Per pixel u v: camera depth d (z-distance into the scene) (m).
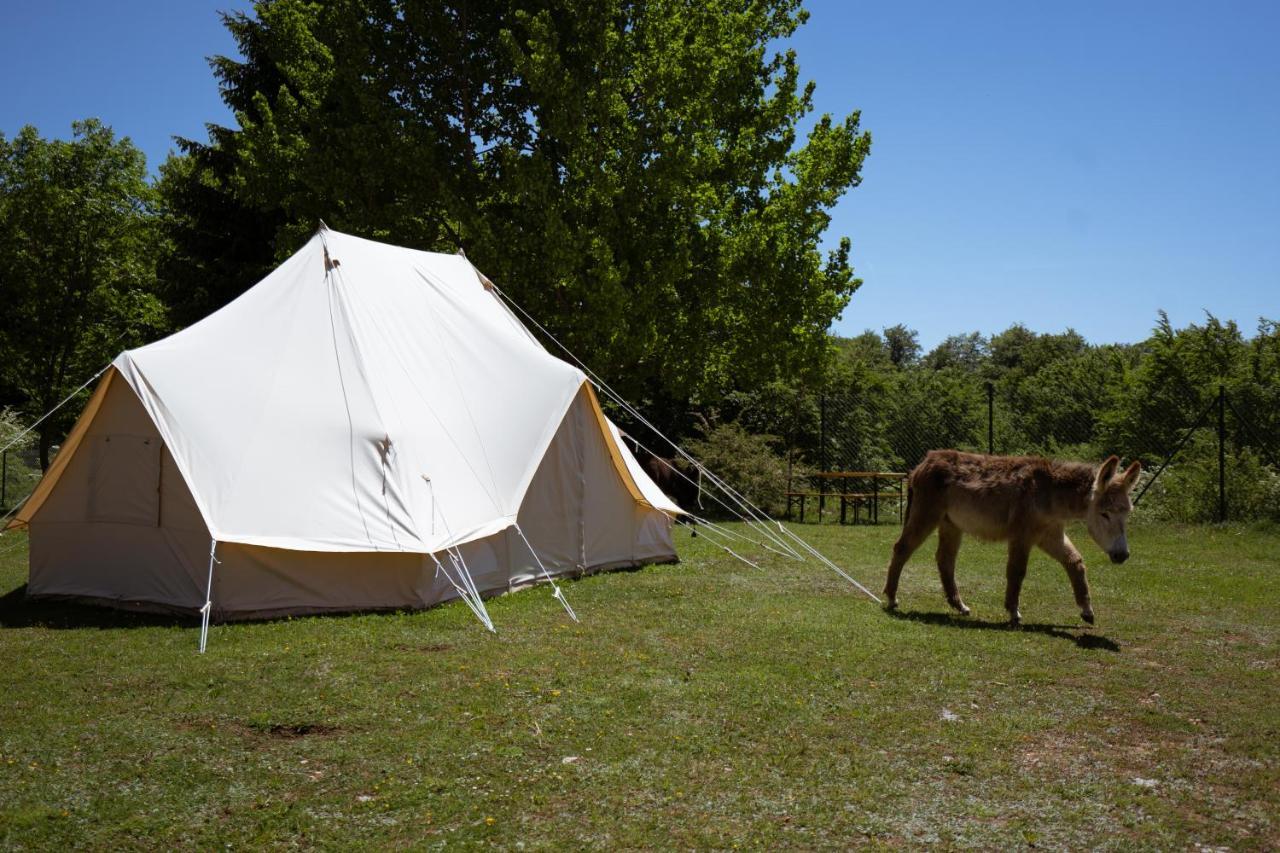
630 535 12.42
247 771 4.99
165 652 7.45
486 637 8.04
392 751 5.27
